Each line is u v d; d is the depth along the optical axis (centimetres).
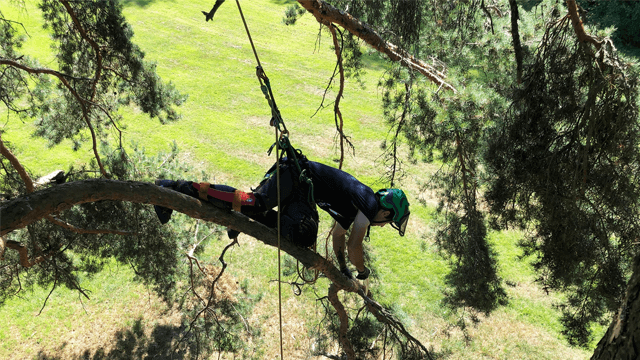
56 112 848
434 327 1069
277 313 1059
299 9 861
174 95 930
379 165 1752
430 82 576
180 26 3098
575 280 619
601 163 493
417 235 1392
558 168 518
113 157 779
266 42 3103
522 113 523
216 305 885
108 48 816
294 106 2259
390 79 705
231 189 274
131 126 1862
